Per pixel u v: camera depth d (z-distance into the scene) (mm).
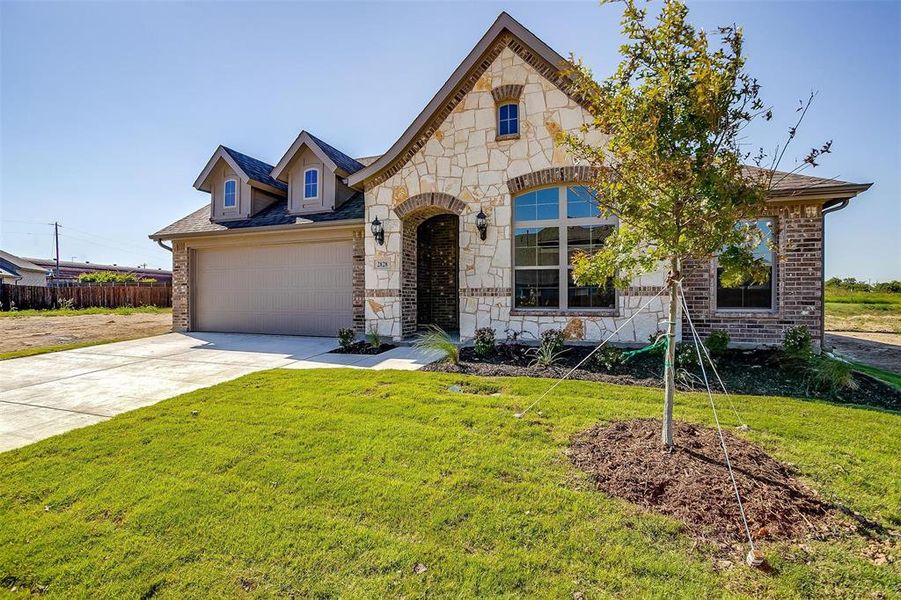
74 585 2609
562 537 2963
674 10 3746
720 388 6691
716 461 3955
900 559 2744
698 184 3654
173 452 4445
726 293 9852
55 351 11195
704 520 3125
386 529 3088
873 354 10633
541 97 10391
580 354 9281
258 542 2959
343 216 13469
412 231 12586
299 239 13930
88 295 28797
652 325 9797
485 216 10750
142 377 8234
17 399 6773
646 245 4406
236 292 14898
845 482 3662
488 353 9328
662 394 6250
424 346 10461
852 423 5031
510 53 10625
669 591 2471
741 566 2684
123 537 3051
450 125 11195
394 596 2461
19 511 3424
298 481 3775
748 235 4102
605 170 4324
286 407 5852
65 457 4402
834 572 2623
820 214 9172
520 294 10766
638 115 3854
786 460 4066
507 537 2975
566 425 4977
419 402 5949
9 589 2600
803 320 9289
